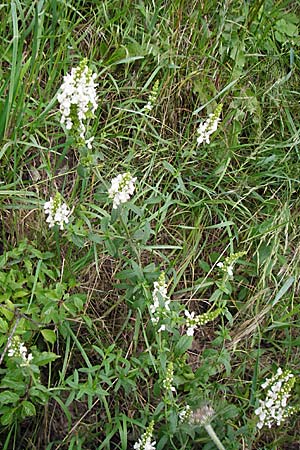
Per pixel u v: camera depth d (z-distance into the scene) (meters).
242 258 1.01
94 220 0.95
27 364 0.81
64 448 0.89
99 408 0.91
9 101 0.88
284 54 1.10
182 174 1.02
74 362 0.92
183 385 0.90
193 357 0.96
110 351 0.88
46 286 0.91
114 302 0.95
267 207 1.04
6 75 0.97
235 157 1.04
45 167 0.93
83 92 0.80
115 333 0.94
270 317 0.99
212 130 0.90
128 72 1.03
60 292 0.87
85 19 1.02
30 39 0.99
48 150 0.92
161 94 1.02
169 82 1.02
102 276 0.95
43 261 0.92
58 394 0.85
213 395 0.91
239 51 1.06
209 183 1.03
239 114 1.05
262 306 0.99
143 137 1.02
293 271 1.01
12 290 0.88
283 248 1.02
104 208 0.96
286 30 1.11
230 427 0.87
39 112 0.93
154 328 0.87
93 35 1.01
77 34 1.02
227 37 1.06
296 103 1.09
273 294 0.99
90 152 0.86
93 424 0.90
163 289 0.86
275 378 0.86
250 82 1.07
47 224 0.93
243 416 0.90
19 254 0.90
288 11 1.13
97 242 0.86
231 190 1.02
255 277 1.01
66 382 0.84
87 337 0.92
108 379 0.86
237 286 1.00
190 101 1.05
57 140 0.98
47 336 0.86
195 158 1.02
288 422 0.94
